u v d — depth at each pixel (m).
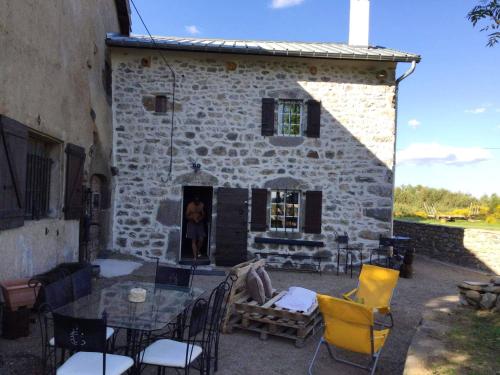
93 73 7.34
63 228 6.02
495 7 3.69
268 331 4.60
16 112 4.52
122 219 8.62
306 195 8.76
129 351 3.84
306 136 8.77
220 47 8.23
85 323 2.64
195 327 3.21
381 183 8.79
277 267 8.73
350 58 8.40
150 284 4.47
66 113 6.01
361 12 9.98
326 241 8.77
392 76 8.80
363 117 8.80
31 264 4.99
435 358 3.44
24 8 4.66
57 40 5.63
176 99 8.66
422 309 6.08
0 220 4.18
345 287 7.34
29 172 5.27
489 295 5.01
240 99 8.73
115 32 9.16
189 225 8.76
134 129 8.62
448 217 17.39
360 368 4.01
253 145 8.74
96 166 7.58
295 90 8.77
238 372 3.81
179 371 3.78
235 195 8.70
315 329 4.92
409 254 8.57
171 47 8.20
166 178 8.65
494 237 9.47
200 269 8.29
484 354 3.54
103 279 6.86
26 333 4.10
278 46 9.23
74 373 2.82
